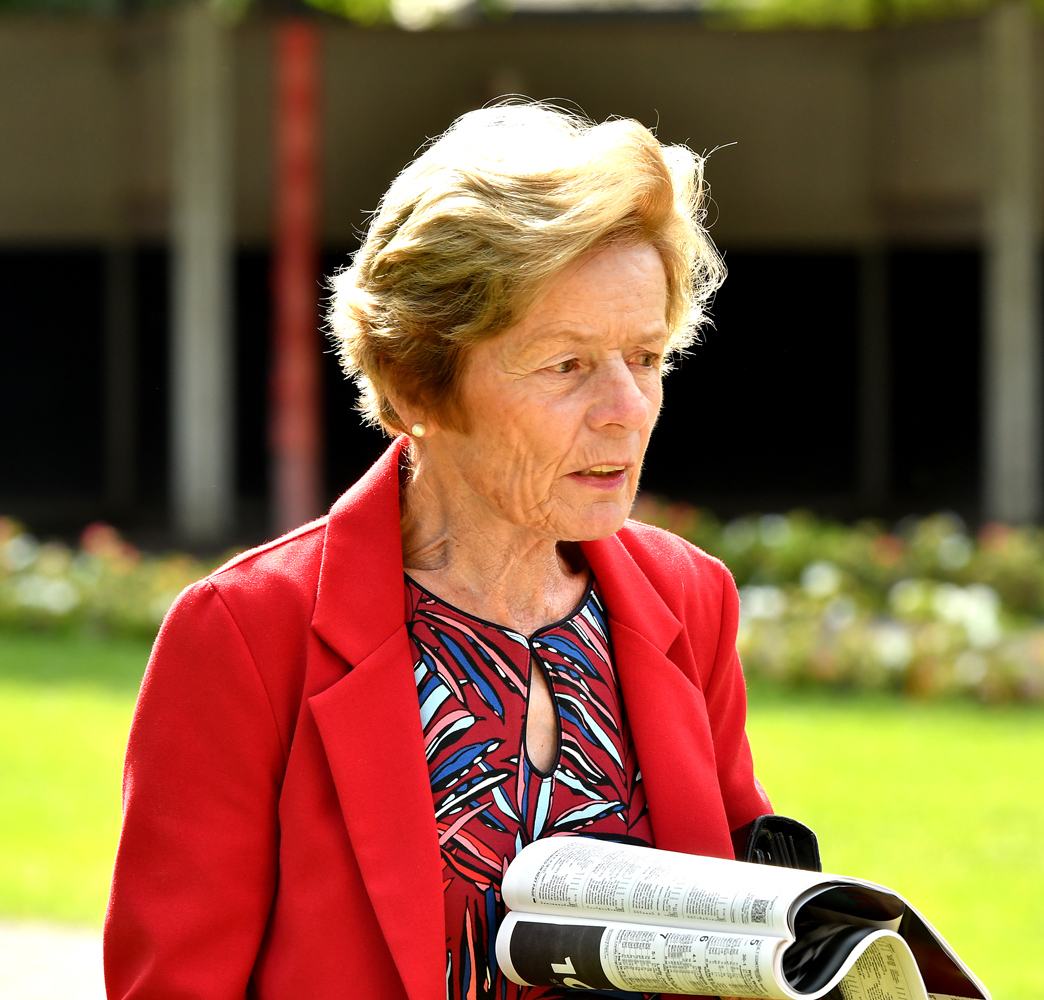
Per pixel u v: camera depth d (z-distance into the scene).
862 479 62.47
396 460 5.57
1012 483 52.28
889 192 57.28
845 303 61.25
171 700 5.17
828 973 4.51
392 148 57.09
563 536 5.18
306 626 5.28
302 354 45.94
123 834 5.14
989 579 37.91
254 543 50.91
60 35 55.41
